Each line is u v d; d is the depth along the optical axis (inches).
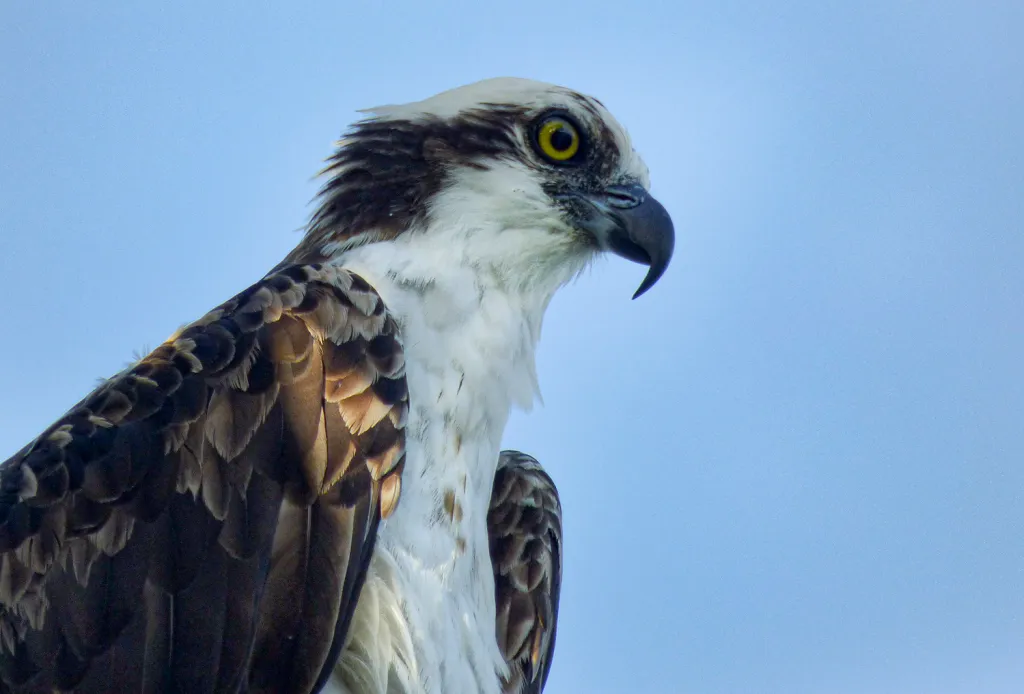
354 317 430.0
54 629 387.9
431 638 413.7
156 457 400.2
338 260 470.6
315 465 405.4
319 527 401.4
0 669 386.0
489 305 471.8
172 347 417.4
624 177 513.7
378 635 406.9
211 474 399.5
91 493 398.0
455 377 450.9
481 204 487.2
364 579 403.5
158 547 393.1
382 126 495.2
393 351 430.9
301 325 421.1
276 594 394.3
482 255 480.4
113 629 386.9
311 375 414.3
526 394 474.6
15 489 404.8
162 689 384.5
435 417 441.4
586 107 510.0
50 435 409.7
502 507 527.5
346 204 488.7
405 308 454.3
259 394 408.8
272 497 399.9
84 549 393.4
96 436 404.2
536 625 517.3
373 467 412.2
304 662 393.1
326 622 394.9
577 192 505.7
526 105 502.9
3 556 395.2
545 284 500.4
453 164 490.9
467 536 436.5
